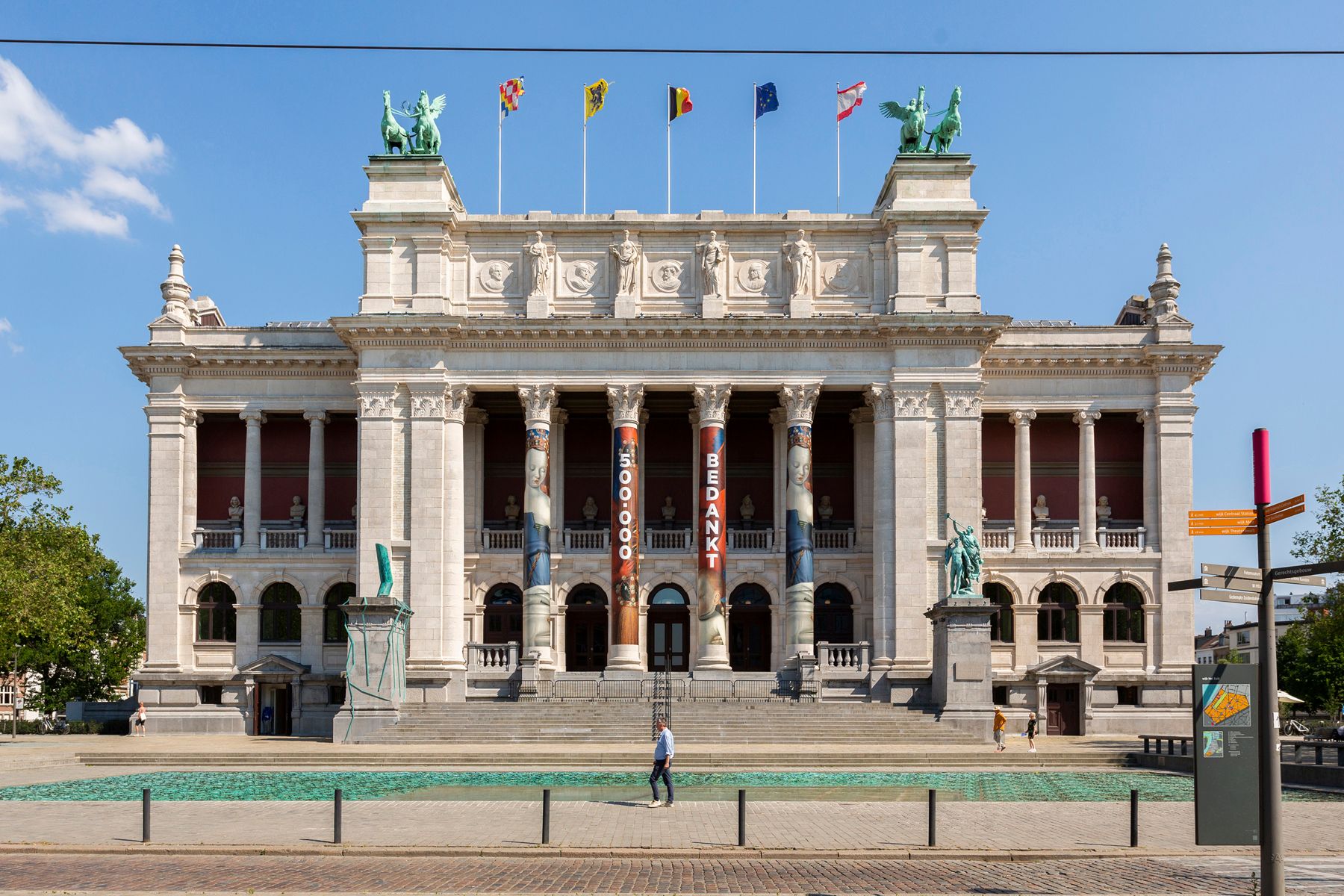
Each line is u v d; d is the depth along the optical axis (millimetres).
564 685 68375
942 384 71750
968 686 62344
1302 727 90812
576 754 52656
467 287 74375
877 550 71688
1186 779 47375
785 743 59969
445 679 69688
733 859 27922
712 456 71875
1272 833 21094
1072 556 75312
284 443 79875
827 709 63875
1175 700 74312
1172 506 75375
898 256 73000
